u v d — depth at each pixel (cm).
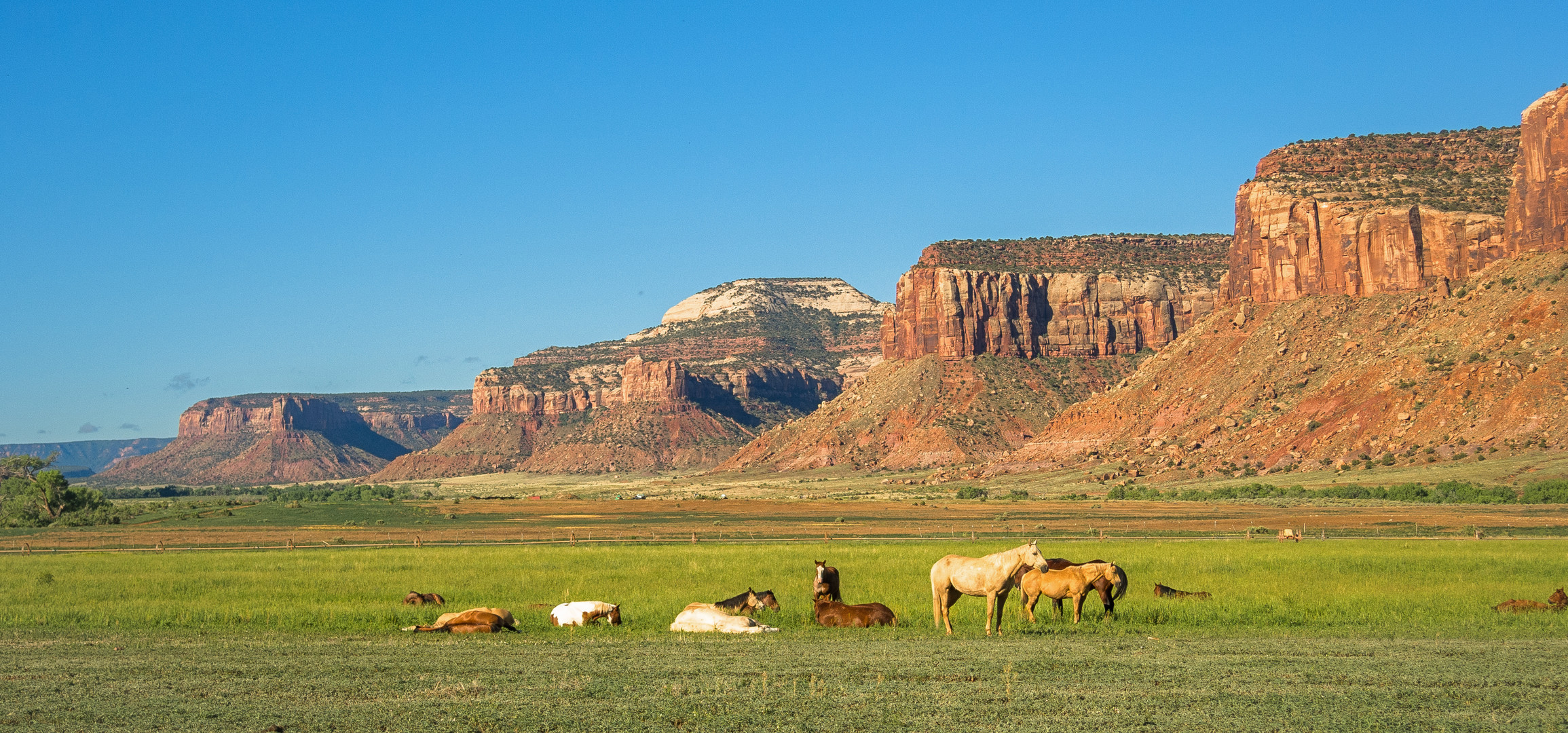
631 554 6125
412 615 3184
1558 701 1781
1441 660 2139
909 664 2111
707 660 2186
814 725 1659
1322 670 2034
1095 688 1886
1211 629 2689
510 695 1856
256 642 2512
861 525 10462
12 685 1947
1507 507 10850
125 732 1620
